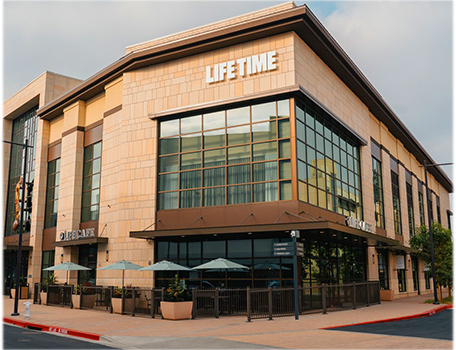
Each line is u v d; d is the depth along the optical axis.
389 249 37.75
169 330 17.09
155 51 28.17
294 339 14.64
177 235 24.97
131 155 28.67
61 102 37.09
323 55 28.14
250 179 24.95
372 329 16.98
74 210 33.91
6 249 36.81
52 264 36.72
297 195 23.58
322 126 28.27
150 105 28.69
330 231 23.50
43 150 39.75
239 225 23.34
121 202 28.45
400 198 44.06
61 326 18.27
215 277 25.20
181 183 26.92
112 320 20.30
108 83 32.25
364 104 36.28
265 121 25.16
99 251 30.20
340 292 25.02
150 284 26.58
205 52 27.50
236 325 18.31
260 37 25.86
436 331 16.39
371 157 37.00
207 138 26.66
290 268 23.50
